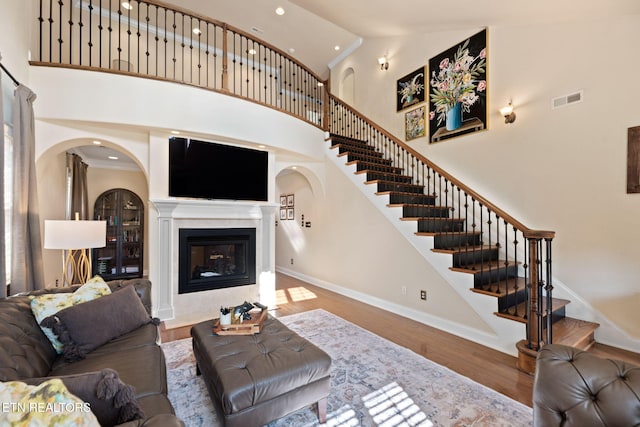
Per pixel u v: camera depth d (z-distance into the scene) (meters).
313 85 7.66
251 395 1.49
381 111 5.72
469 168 4.13
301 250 5.88
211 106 3.54
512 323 2.63
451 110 4.39
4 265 2.05
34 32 3.45
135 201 6.26
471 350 2.71
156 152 3.42
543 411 1.11
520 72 3.54
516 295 2.77
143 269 6.24
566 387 1.08
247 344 1.90
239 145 4.00
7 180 2.46
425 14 3.80
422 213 3.92
